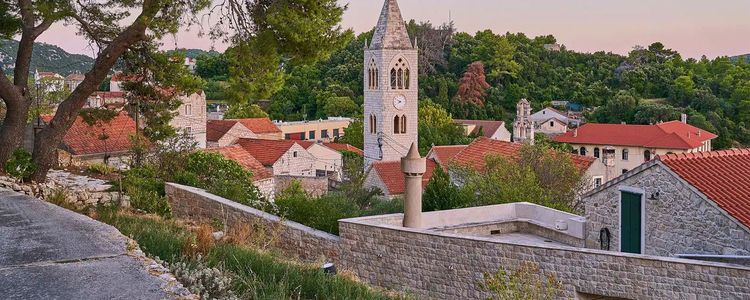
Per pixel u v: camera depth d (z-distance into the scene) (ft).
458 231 82.33
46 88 214.69
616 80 508.12
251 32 68.54
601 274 56.44
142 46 73.00
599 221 74.23
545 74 508.53
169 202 77.46
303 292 37.27
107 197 68.54
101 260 30.78
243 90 69.62
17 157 66.03
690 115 410.72
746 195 61.62
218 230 65.67
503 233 86.07
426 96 438.40
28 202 46.11
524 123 278.46
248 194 95.30
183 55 74.90
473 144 166.81
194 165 102.06
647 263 54.49
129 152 128.06
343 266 69.15
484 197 114.21
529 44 548.31
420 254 65.10
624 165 336.90
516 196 112.47
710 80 486.38
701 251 61.62
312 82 431.43
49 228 37.11
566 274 57.93
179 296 26.53
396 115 248.73
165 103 84.84
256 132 291.38
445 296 63.62
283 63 71.56
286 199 86.99
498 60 483.51
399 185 181.37
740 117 426.92
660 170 65.62
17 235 35.29
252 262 39.70
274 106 419.95
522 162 133.08
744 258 56.18
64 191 64.49
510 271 60.44
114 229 37.17
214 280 31.48
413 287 65.62
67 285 27.12
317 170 236.84
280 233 69.97
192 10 65.05
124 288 26.94
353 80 428.15
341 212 87.61
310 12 65.16
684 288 52.95
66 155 93.25
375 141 251.60
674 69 501.15
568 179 131.85
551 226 82.43
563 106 477.36
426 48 467.11
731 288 50.93
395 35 247.50
